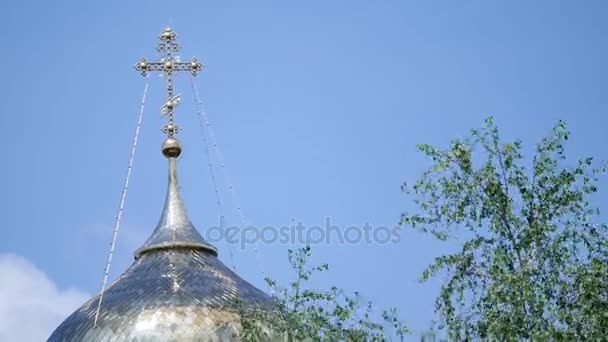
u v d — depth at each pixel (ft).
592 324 162.61
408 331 173.37
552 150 173.47
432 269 172.86
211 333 251.60
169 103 300.81
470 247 172.24
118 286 268.62
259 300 263.70
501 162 173.88
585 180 172.24
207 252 281.95
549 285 166.30
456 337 169.37
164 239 280.92
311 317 176.14
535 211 171.83
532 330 161.99
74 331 258.78
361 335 174.29
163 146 297.53
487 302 168.55
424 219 174.19
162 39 303.68
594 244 169.78
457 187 173.17
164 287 263.08
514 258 168.66
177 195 292.40
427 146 175.73
